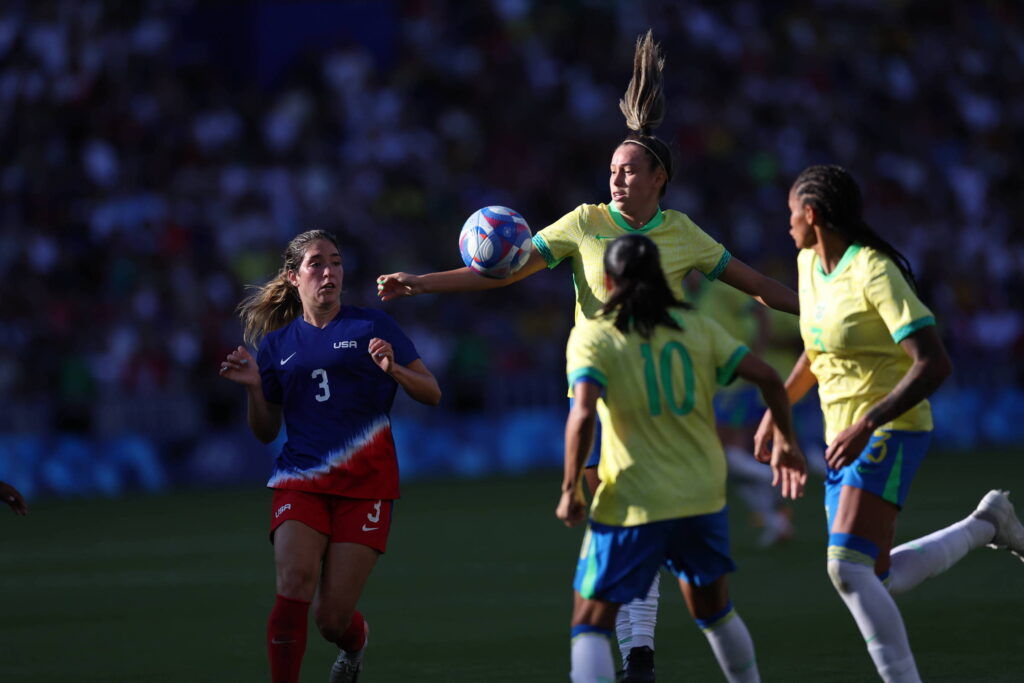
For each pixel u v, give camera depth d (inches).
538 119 3710.6
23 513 820.6
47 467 2492.6
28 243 2817.4
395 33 3779.5
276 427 869.8
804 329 783.1
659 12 4084.6
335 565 799.7
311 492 807.1
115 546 1742.1
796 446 725.3
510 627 1114.7
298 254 845.2
